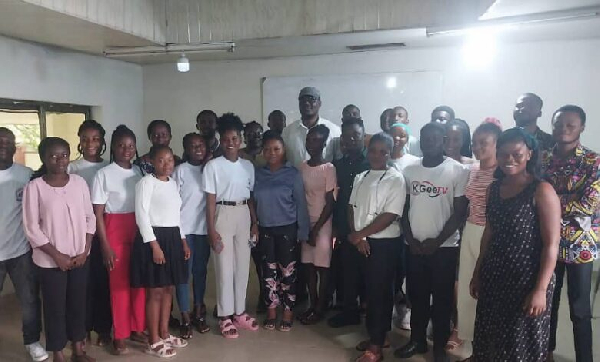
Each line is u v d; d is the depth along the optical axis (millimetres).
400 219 2709
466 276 2549
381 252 2654
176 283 2771
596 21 3740
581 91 4781
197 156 3115
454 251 2576
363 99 5406
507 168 1982
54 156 2461
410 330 3094
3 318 3439
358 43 4684
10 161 2691
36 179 2494
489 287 2100
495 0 3160
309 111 3525
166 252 2727
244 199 3068
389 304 2711
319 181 3145
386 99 5336
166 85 6016
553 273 1979
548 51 4816
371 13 3971
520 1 3170
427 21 3846
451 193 2549
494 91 5039
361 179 2754
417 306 2721
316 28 4125
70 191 2531
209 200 2977
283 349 2900
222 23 4359
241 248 3094
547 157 2449
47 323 2549
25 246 2699
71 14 3311
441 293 2584
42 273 2502
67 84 4770
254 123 3719
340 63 5422
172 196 2766
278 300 3234
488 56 5004
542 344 2002
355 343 2979
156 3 4340
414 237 2619
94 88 5188
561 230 2352
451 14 3773
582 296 2359
